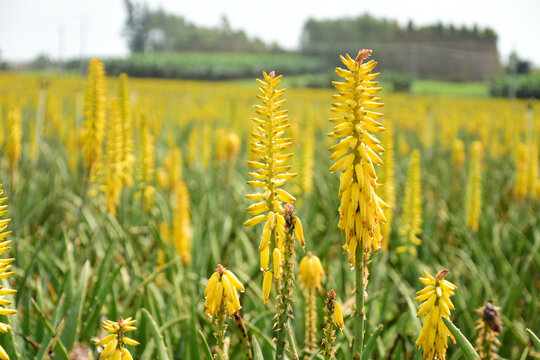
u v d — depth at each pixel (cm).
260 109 217
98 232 563
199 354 349
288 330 249
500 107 3444
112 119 586
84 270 378
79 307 358
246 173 1152
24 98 1914
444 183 1181
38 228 751
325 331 252
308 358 354
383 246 511
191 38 18938
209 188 944
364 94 214
